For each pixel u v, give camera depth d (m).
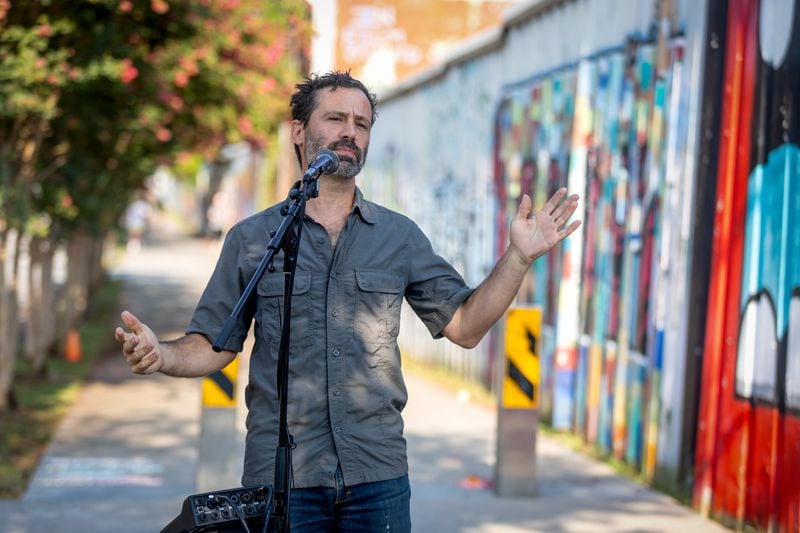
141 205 48.94
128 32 11.29
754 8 8.09
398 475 4.29
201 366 4.34
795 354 7.27
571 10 12.10
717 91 8.67
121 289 29.89
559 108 12.38
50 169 12.59
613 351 10.73
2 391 12.47
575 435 11.77
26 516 8.29
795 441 7.22
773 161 7.73
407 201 20.30
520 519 8.37
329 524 4.27
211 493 4.16
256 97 15.99
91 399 13.80
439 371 17.70
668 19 9.62
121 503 8.71
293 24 15.89
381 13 34.00
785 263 7.48
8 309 12.52
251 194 57.34
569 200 4.20
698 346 8.84
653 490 9.38
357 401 4.23
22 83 10.41
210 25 13.12
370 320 4.27
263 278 4.27
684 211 9.14
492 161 15.02
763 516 7.62
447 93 17.52
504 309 4.25
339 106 4.34
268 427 4.27
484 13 34.59
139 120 12.45
